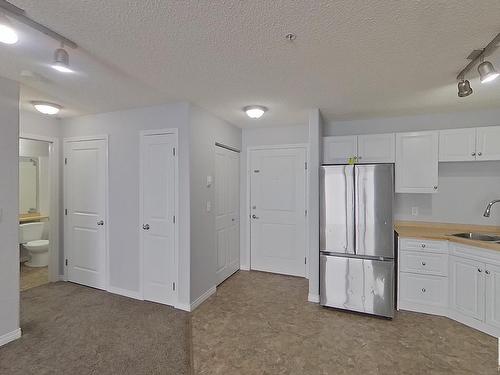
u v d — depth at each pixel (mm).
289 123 4027
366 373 1982
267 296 3391
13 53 1908
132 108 3258
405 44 1756
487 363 2098
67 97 2850
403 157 3256
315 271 3223
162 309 2992
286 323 2719
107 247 3457
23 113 3396
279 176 4234
